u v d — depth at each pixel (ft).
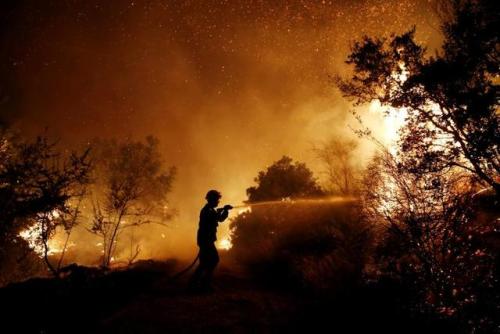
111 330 13.67
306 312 15.94
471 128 12.72
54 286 17.57
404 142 13.66
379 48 14.87
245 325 14.56
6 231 20.84
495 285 11.62
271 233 29.07
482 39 12.13
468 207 13.07
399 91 14.08
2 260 22.02
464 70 12.32
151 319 14.94
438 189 12.84
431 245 13.03
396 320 13.17
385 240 16.34
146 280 21.74
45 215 21.24
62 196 21.15
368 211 15.51
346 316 14.64
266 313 16.05
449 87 12.59
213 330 14.02
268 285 21.70
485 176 12.54
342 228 22.72
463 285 12.13
